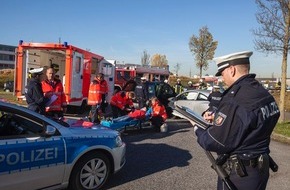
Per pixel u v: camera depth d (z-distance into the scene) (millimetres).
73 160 4793
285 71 12859
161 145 8742
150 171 6348
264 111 2461
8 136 4223
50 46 12867
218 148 2482
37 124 4559
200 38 34531
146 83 13891
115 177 5887
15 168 4168
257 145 2518
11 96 21516
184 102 13609
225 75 2688
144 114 10195
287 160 7840
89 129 5227
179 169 6582
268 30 12141
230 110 2436
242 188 2537
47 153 4480
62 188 4758
